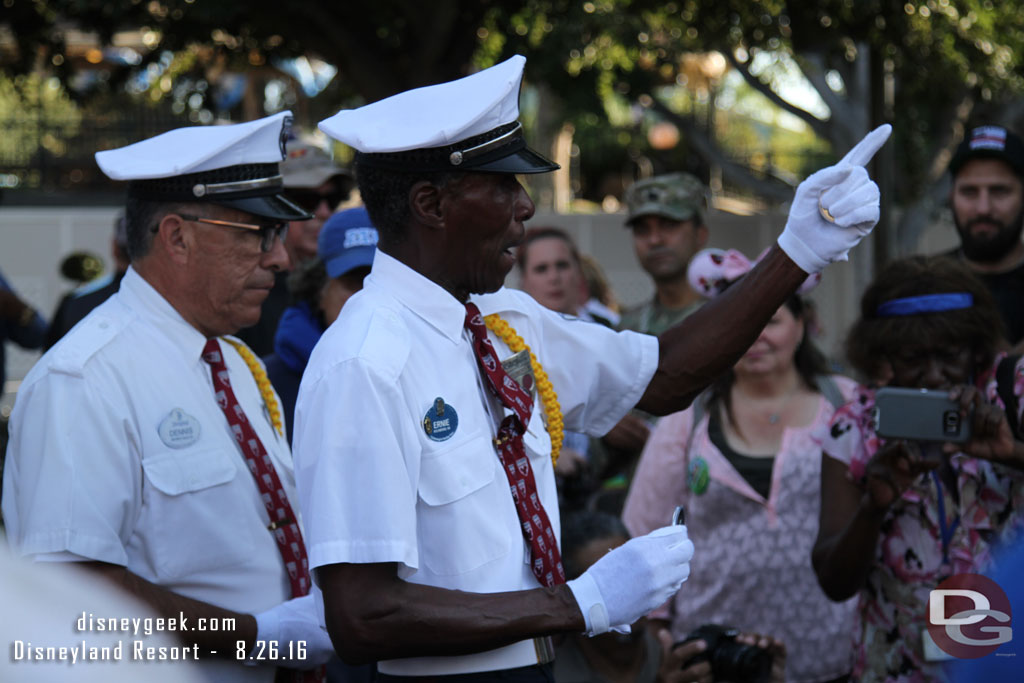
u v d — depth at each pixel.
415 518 1.68
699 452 3.29
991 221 3.66
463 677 1.77
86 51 14.83
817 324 3.54
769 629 3.18
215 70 13.77
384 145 1.73
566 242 4.64
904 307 2.60
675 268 4.53
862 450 2.67
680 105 18.94
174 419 2.19
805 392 3.34
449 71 11.66
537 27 11.56
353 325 1.75
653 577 1.69
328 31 11.29
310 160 4.14
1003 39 11.09
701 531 3.29
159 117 18.17
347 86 14.00
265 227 2.29
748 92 21.14
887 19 10.28
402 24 11.52
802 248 1.98
